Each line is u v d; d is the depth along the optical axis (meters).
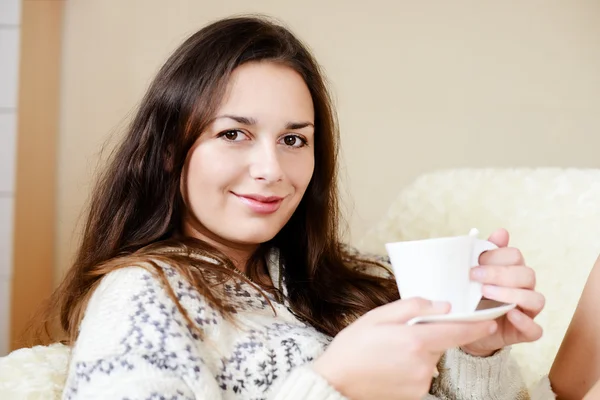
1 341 1.75
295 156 0.91
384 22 1.90
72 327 0.91
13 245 1.77
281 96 0.88
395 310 0.63
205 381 0.69
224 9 1.99
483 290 0.67
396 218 1.44
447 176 1.44
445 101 1.88
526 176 1.39
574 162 1.81
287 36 0.97
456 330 0.60
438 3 1.87
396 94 1.90
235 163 0.87
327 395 0.62
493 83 1.85
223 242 0.97
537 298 0.67
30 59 1.85
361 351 0.62
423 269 0.64
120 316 0.72
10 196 1.76
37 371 0.89
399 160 1.90
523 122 1.84
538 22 1.82
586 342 0.87
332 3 1.93
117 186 0.98
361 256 1.25
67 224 2.06
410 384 0.62
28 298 1.88
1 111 1.77
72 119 2.06
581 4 1.79
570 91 1.81
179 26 2.02
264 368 0.78
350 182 1.92
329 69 1.93
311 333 0.88
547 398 0.88
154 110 0.94
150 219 0.96
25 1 1.80
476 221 1.38
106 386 0.66
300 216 1.07
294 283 1.03
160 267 0.79
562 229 1.32
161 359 0.68
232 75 0.87
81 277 0.99
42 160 1.96
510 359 0.99
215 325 0.78
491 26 1.84
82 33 2.05
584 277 1.28
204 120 0.87
